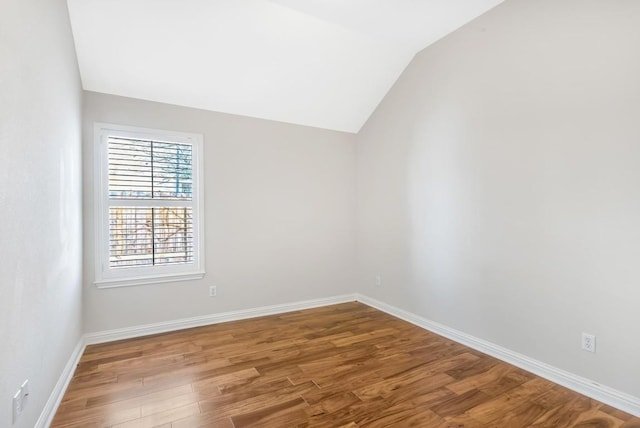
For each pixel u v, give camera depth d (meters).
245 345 2.98
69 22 2.38
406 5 2.67
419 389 2.25
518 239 2.57
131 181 3.16
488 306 2.80
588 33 2.14
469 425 1.87
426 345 2.99
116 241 3.10
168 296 3.33
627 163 1.98
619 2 2.01
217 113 3.57
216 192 3.57
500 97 2.68
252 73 3.24
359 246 4.48
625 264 2.00
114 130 3.08
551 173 2.36
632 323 1.98
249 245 3.77
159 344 2.99
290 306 4.04
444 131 3.20
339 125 4.28
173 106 3.34
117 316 3.10
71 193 2.42
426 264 3.42
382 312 3.99
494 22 2.71
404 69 3.66
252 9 2.63
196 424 1.87
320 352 2.84
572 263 2.25
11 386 1.35
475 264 2.91
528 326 2.51
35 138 1.63
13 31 1.37
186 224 3.42
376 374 2.45
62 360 2.17
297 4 2.62
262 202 3.85
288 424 1.87
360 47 3.25
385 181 4.00
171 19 2.59
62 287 2.15
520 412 1.99
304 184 4.13
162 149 3.30
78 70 2.74
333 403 2.08
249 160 3.76
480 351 2.85
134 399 2.11
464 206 3.00
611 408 2.03
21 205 1.45
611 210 2.05
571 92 2.24
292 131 4.04
